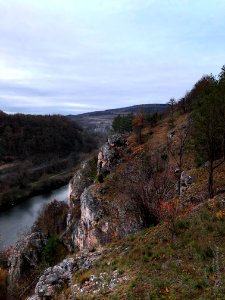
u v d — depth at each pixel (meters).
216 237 16.11
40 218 73.00
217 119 23.72
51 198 107.44
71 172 139.75
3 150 152.75
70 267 20.80
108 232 36.97
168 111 85.56
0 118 169.88
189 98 74.81
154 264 16.25
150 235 20.53
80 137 195.25
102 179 49.09
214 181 27.44
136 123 78.50
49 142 171.12
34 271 42.78
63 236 52.84
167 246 17.55
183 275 13.97
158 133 64.62
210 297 11.45
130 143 62.41
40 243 48.22
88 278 17.98
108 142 61.53
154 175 32.81
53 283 20.17
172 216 20.11
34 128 177.12
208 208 20.47
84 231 45.25
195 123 26.36
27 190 114.69
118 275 16.67
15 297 38.84
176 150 44.44
